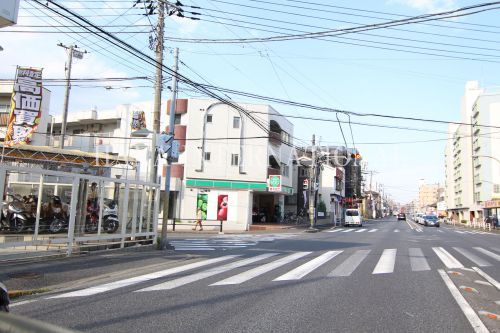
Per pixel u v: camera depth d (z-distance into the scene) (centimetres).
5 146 1959
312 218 3553
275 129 4009
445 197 12581
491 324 612
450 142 11250
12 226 1037
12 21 845
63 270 964
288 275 1009
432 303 738
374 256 1481
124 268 1067
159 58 1620
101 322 566
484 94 7025
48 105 3394
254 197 4219
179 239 2155
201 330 539
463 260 1441
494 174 6844
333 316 629
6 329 228
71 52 2903
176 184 3472
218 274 1012
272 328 558
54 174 1109
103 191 1308
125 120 3909
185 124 3628
